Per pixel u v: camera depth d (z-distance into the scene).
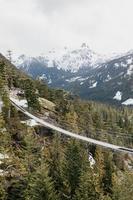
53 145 95.62
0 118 82.00
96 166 96.06
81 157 83.19
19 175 70.56
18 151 82.19
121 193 83.56
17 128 97.12
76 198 69.44
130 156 143.38
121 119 178.12
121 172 119.94
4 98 102.19
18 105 123.62
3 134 77.25
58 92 156.62
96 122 148.00
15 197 67.81
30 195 64.94
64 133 110.00
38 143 94.50
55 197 65.06
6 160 70.69
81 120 137.00
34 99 124.12
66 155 83.06
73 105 146.62
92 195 70.94
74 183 75.94
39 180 63.97
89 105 171.50
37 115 122.00
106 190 90.44
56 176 78.25
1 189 65.00
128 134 156.25
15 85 146.00
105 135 136.00
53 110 134.88
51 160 82.31
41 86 153.25
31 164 73.50
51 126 114.25
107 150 118.12
